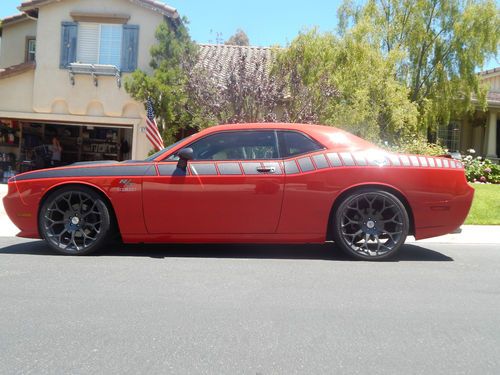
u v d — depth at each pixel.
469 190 5.62
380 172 5.43
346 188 5.39
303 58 13.69
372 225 5.50
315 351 3.02
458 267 5.37
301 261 5.47
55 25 15.64
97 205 5.42
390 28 16.05
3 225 8.12
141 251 5.88
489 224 9.05
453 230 5.60
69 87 15.62
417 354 3.01
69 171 5.50
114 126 16.34
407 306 3.92
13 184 5.54
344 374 2.73
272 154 5.51
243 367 2.79
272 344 3.12
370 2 16.20
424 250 6.44
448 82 16.34
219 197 5.36
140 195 5.38
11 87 15.77
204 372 2.72
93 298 3.96
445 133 20.27
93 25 15.62
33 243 6.36
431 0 16.09
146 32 15.56
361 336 3.28
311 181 5.39
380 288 4.41
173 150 5.52
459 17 15.99
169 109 14.13
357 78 13.12
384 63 13.61
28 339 3.13
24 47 19.25
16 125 18.30
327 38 14.00
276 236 5.45
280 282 4.54
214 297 4.04
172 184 5.37
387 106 13.05
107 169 5.46
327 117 12.64
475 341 3.23
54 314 3.59
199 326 3.39
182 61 14.06
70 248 5.53
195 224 5.40
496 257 6.05
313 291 4.27
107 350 2.99
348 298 4.09
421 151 13.45
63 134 19.08
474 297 4.20
